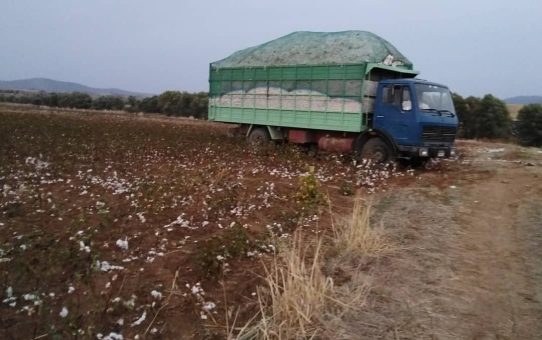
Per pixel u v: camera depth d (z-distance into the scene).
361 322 4.78
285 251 6.19
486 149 19.73
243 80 17.73
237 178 11.96
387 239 7.32
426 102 13.23
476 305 5.19
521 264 6.39
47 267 5.87
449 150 13.78
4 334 4.55
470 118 28.78
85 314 4.91
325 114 15.12
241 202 9.36
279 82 16.44
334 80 14.75
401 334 4.57
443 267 6.24
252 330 4.51
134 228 7.59
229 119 18.56
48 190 10.08
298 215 8.39
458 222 8.38
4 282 5.49
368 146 14.08
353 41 15.37
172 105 47.41
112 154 15.21
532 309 5.10
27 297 5.15
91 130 22.38
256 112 17.42
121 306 5.04
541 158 16.69
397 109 13.28
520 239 7.46
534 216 8.75
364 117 14.24
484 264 6.39
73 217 8.09
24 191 9.73
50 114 34.25
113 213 8.23
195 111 45.09
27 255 6.16
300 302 4.75
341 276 5.89
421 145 12.98
